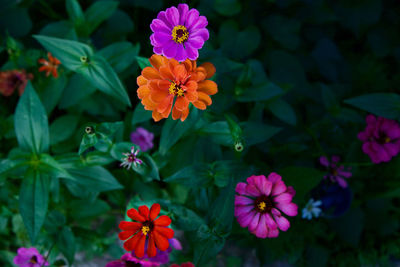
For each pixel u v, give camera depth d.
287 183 0.66
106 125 0.59
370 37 0.90
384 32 0.90
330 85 0.85
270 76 0.84
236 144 0.60
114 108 0.76
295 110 0.82
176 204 0.63
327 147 0.78
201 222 0.61
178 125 0.61
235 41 0.80
